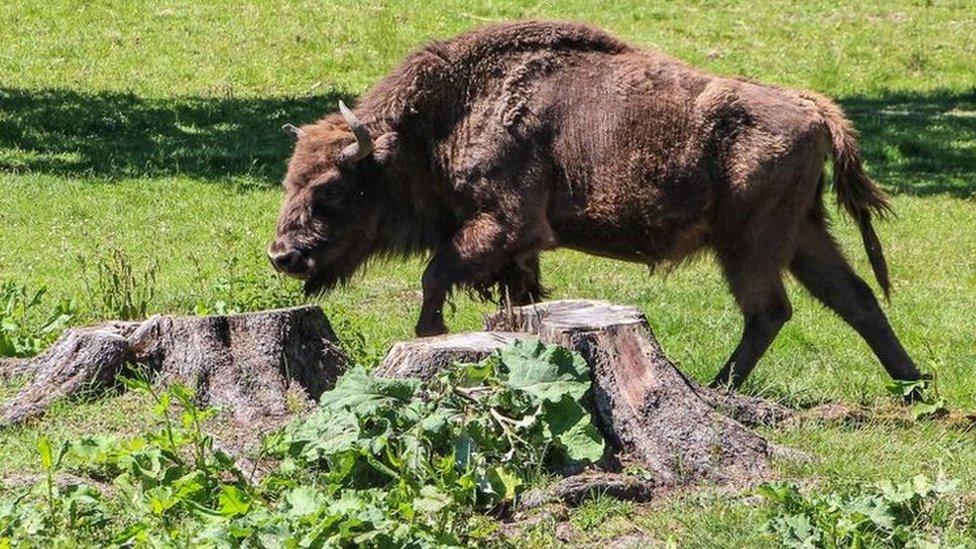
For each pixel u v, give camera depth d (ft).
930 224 135.64
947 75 209.77
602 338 60.49
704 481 58.39
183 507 52.21
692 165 74.54
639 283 110.42
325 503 50.49
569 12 233.55
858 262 121.08
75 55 194.70
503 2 236.63
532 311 64.03
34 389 65.21
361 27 215.72
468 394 56.44
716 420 60.29
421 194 77.92
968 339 94.38
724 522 53.67
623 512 54.85
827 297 78.18
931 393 76.07
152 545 48.03
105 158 149.69
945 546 51.21
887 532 52.60
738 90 75.10
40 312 86.74
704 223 75.66
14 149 150.51
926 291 111.14
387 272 110.22
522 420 56.03
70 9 214.28
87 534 50.16
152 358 65.98
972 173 158.71
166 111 172.04
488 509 53.88
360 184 77.20
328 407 55.98
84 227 122.83
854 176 76.64
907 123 181.78
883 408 71.77
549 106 75.51
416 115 76.38
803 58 214.90
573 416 56.44
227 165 149.89
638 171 74.95
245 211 131.13
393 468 54.34
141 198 133.80
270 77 192.24
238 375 64.13
